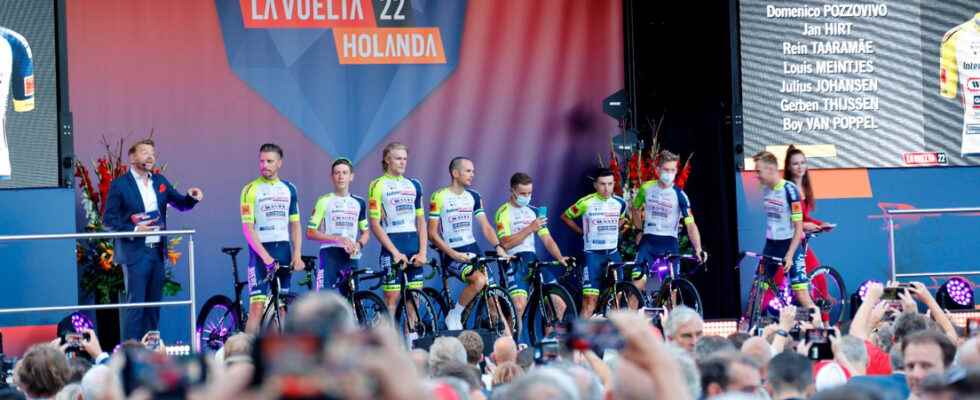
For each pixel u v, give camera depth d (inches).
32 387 330.3
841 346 343.9
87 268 718.5
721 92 737.0
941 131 725.9
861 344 344.5
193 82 754.8
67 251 661.9
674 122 788.6
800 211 692.7
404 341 664.4
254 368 134.5
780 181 701.9
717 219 764.6
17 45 663.8
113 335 719.7
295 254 678.5
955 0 725.9
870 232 722.2
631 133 775.1
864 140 724.7
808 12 722.2
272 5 764.6
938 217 722.2
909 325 378.9
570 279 779.4
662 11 786.8
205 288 753.6
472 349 415.5
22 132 662.5
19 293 655.1
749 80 722.2
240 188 759.1
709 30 751.1
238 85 759.7
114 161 740.7
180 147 751.7
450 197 714.2
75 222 688.4
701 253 715.4
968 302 690.2
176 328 751.1
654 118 796.0
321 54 769.6
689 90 778.2
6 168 659.4
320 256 699.4
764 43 722.2
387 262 689.0
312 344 135.2
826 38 723.4
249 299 719.7
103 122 743.1
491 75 786.2
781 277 695.7
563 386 200.5
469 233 717.3
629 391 169.3
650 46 794.2
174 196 668.7
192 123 754.2
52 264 659.4
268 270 660.7
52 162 664.4
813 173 721.6
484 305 676.7
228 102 759.1
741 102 722.2
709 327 711.7
